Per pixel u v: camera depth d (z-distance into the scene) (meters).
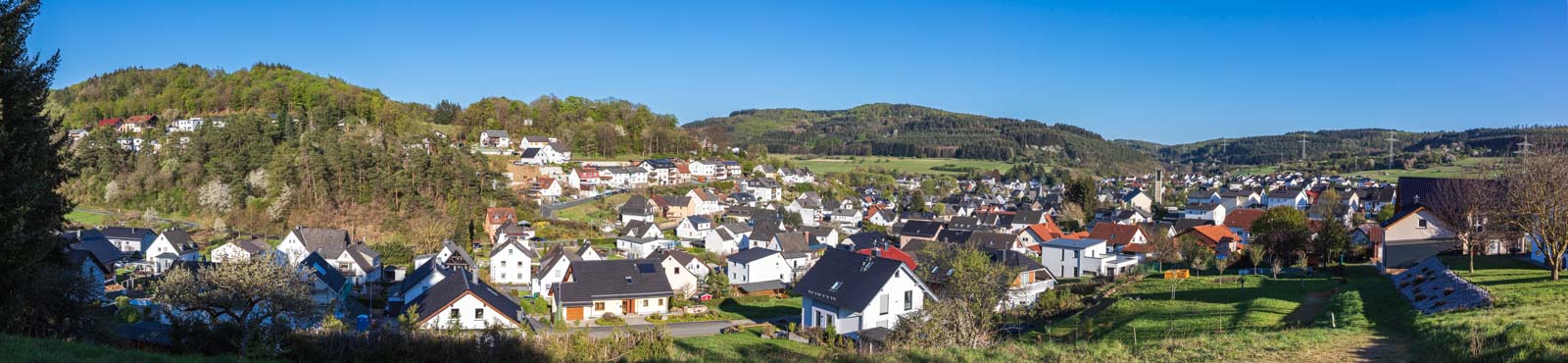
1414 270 39.91
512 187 115.94
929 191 182.00
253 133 109.62
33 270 26.02
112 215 101.50
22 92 25.56
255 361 21.89
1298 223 62.97
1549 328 19.09
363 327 40.38
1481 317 22.80
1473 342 18.62
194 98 157.75
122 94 170.75
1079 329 36.28
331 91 157.25
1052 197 160.88
